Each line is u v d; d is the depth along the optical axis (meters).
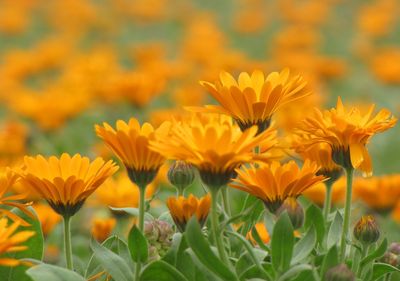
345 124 2.93
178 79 12.37
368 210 5.47
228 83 3.17
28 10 22.22
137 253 2.90
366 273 3.15
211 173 2.67
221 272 2.71
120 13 21.23
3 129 8.08
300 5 22.27
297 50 15.65
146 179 2.94
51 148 8.62
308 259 3.19
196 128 2.51
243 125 3.10
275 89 3.01
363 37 18.94
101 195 5.44
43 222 5.19
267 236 3.89
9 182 2.86
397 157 9.59
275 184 2.99
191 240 2.69
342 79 13.26
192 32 17.30
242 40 21.12
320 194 5.43
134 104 8.55
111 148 2.92
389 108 12.81
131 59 17.92
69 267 3.01
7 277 3.29
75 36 18.70
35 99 8.98
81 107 9.09
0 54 19.53
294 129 3.22
